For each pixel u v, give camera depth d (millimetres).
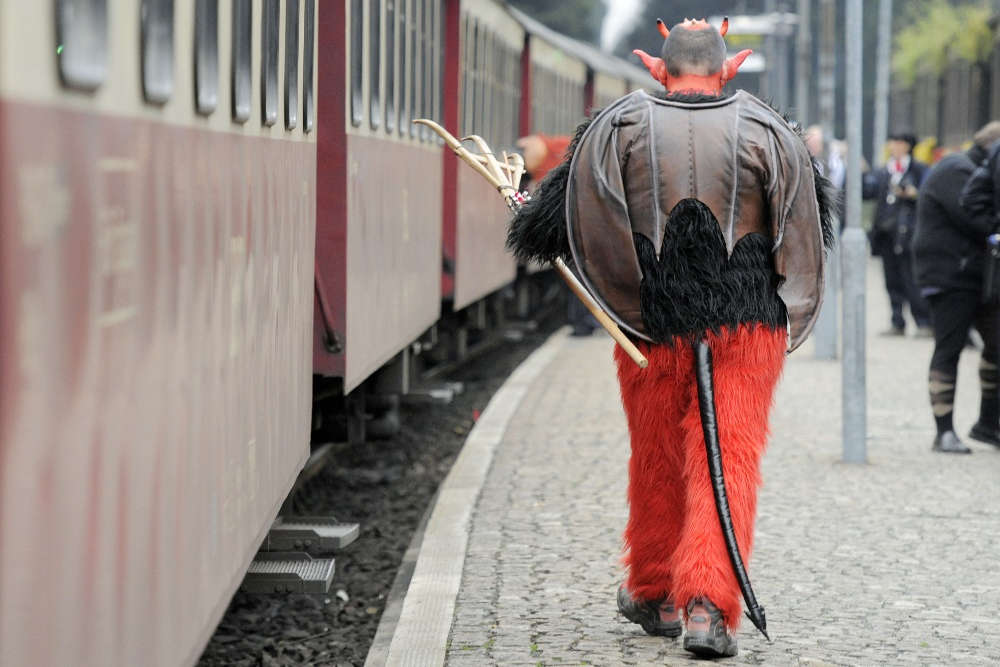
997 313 33562
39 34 6930
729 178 16469
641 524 17672
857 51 34125
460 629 18844
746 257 16625
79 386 7504
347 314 24234
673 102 16766
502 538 24578
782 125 16812
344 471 34938
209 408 11234
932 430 37750
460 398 49062
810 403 43250
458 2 44500
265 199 14797
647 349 16969
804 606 20141
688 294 16531
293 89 17359
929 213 33719
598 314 16828
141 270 8820
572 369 53062
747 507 16500
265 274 14680
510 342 69188
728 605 16312
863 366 32562
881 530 25312
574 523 25844
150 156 9148
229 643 21391
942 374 34000
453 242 44406
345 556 26969
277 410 15695
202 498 10961
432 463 36844
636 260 16641
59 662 7340
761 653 17641
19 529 6707
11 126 6488
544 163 47156
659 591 17938
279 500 15945
